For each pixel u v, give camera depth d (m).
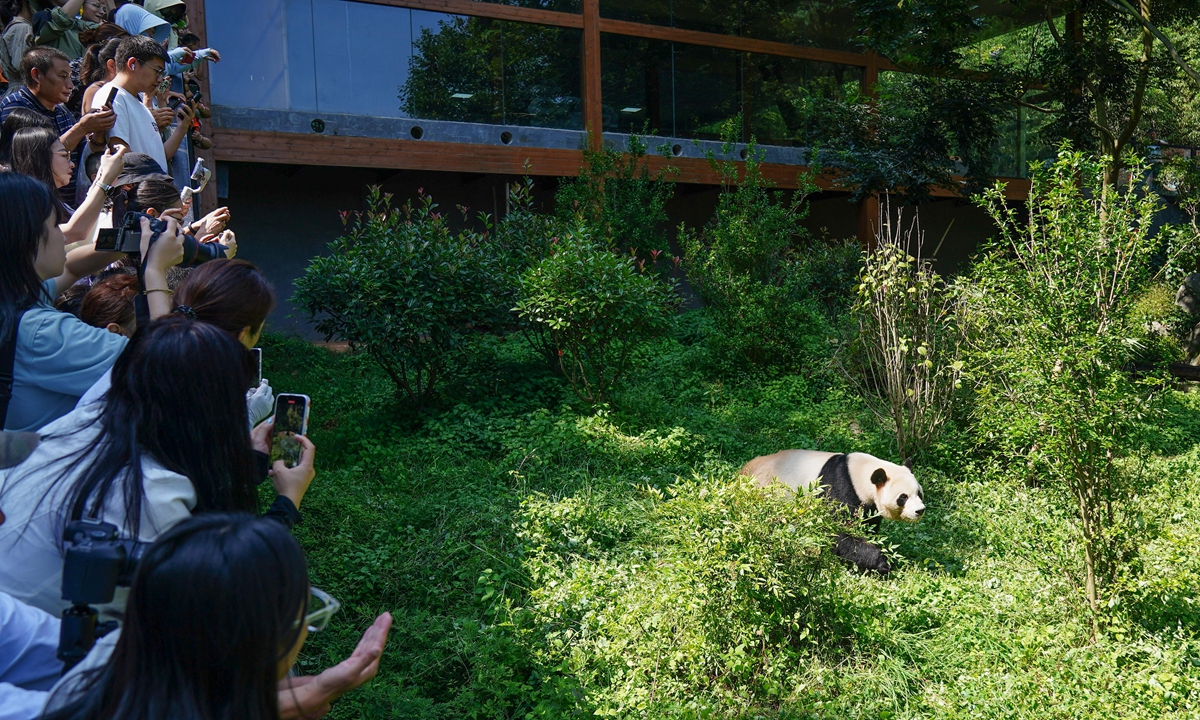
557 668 4.73
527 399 9.32
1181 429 9.88
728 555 4.88
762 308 11.51
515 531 6.29
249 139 13.28
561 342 9.15
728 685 4.73
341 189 16.08
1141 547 5.14
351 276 8.61
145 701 1.52
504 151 15.20
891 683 4.69
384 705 4.35
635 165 14.98
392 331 8.52
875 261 9.22
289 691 2.03
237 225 15.20
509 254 10.13
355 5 14.08
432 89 14.77
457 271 8.93
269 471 2.66
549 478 7.54
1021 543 5.82
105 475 2.01
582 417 8.73
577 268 8.77
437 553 5.96
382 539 6.15
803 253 14.12
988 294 6.09
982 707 4.43
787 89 18.36
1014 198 21.30
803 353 11.44
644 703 4.46
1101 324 5.15
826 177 18.33
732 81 17.72
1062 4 15.91
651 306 8.93
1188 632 5.02
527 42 15.56
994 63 17.38
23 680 1.92
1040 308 5.21
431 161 14.60
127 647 1.56
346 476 7.30
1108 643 4.85
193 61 6.57
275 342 12.37
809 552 5.04
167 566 1.52
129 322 3.37
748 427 9.72
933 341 8.55
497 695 4.53
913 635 5.17
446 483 7.23
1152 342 5.89
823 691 4.61
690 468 8.14
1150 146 18.86
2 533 2.04
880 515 6.41
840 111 17.31
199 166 5.07
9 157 4.33
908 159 16.59
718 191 18.34
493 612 5.32
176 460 2.08
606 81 16.45
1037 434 5.37
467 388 9.48
